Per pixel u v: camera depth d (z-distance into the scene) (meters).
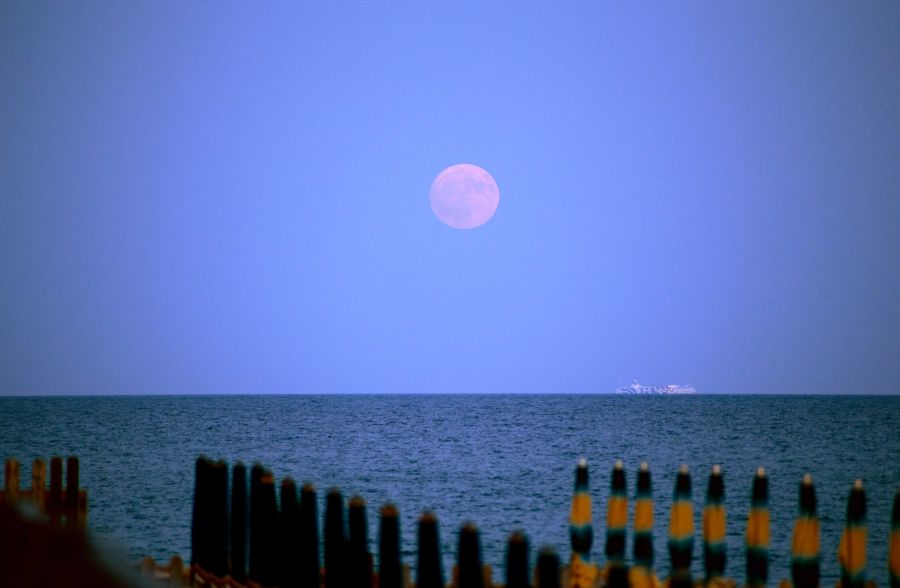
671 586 47.62
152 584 38.66
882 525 171.12
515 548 46.28
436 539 49.78
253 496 66.94
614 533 68.75
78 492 94.06
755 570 64.75
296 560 59.69
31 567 39.69
